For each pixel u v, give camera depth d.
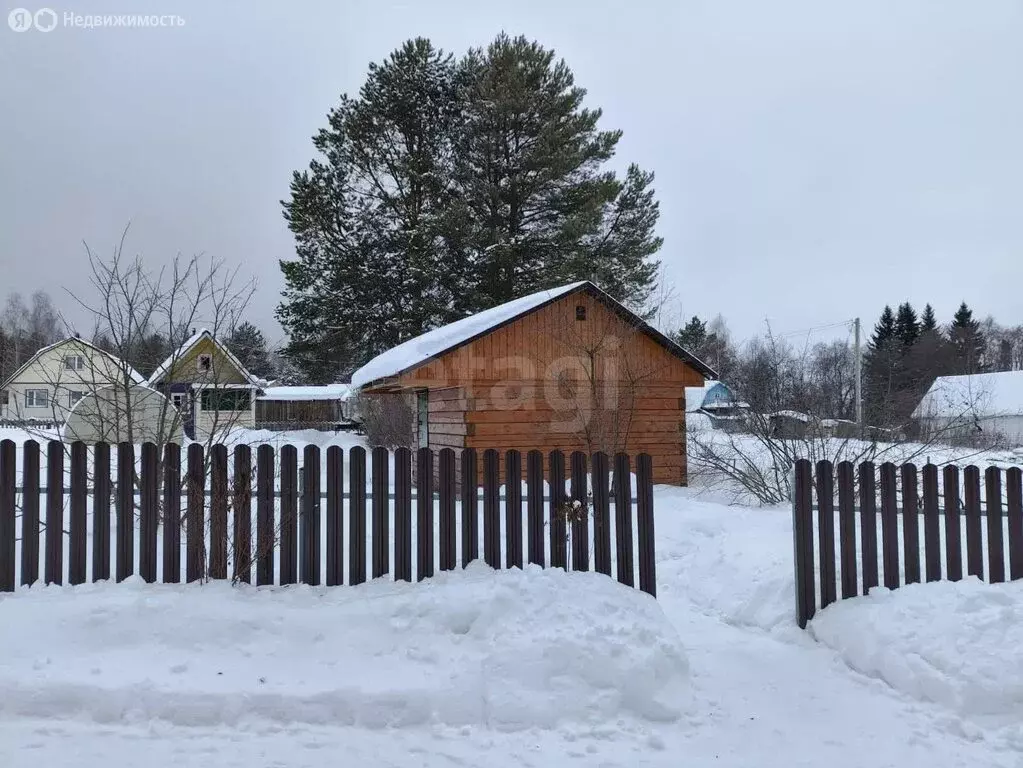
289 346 30.34
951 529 5.43
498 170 28.86
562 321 13.46
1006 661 4.16
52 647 4.32
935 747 3.75
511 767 3.52
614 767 3.53
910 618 4.74
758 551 6.84
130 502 5.21
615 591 5.02
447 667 4.25
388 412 21.08
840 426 11.42
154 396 11.64
